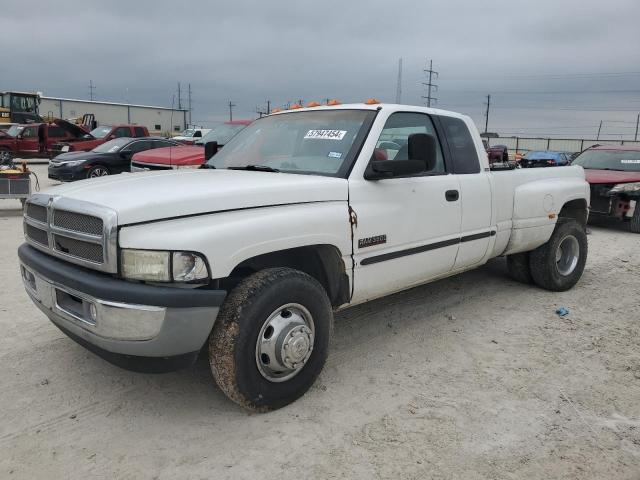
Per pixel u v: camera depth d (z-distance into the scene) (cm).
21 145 2292
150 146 1597
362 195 378
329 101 482
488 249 504
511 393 367
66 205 307
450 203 448
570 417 338
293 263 382
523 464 290
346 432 316
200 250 287
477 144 501
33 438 305
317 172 389
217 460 288
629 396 366
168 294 280
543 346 449
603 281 662
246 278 323
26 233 364
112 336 287
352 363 409
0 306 516
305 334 336
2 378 374
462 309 537
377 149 405
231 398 320
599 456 299
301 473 279
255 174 383
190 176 369
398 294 580
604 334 479
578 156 1255
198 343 297
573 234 603
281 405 338
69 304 317
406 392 365
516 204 529
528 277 610
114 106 5703
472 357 425
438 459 293
